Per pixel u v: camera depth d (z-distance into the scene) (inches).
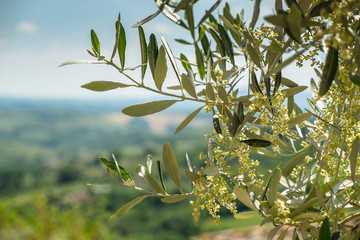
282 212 17.2
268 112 16.6
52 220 141.5
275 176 17.5
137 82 16.8
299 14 11.3
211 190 18.7
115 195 434.0
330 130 17.7
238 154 19.2
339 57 15.8
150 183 18.8
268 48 15.4
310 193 18.3
